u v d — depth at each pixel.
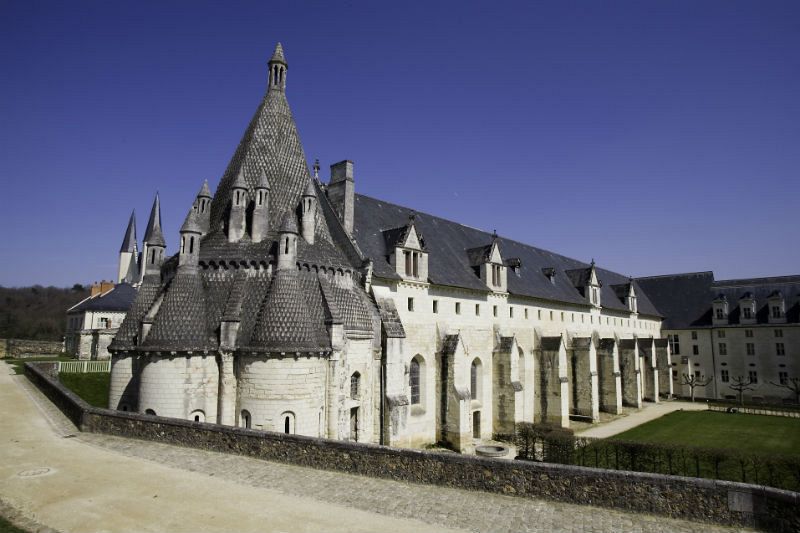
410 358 43.94
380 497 18.92
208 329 30.98
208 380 30.22
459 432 44.28
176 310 30.70
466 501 18.66
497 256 56.44
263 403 29.06
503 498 18.97
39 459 22.67
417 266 45.91
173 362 29.56
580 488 18.42
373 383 38.47
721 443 52.19
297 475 21.19
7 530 14.73
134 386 33.00
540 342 61.97
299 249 34.84
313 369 30.38
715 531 16.22
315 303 33.56
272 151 38.81
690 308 102.25
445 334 47.78
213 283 33.00
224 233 35.44
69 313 93.25
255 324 30.78
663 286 109.88
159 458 23.09
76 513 16.31
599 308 79.62
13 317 140.62
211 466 22.06
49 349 89.38
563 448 41.62
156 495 18.28
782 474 35.41
